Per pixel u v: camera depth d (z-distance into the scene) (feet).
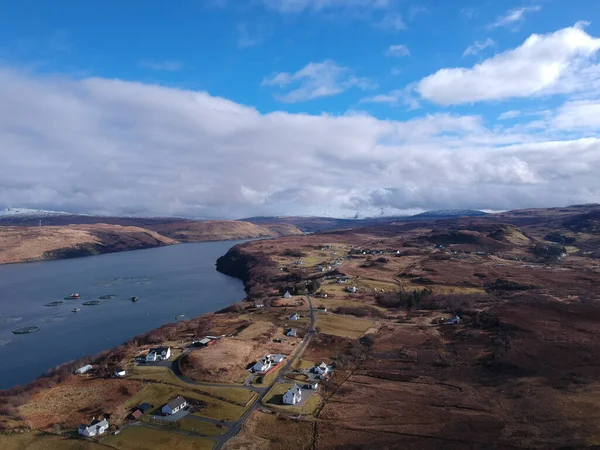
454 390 337.11
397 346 444.55
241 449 253.65
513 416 284.82
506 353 394.73
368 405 313.53
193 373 358.02
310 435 270.67
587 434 252.21
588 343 410.31
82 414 291.58
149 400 313.73
